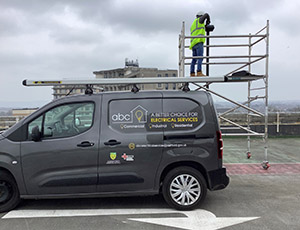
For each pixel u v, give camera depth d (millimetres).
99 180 3893
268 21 6168
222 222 3615
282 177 5895
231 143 10406
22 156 3836
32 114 3973
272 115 11258
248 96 7465
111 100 4051
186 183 3953
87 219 3734
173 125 3988
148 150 3920
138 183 3941
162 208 4121
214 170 3980
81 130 3957
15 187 3951
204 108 4047
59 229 3428
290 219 3709
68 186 3879
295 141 10523
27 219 3742
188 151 3939
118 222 3631
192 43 6738
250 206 4207
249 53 7230
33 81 4250
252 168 6664
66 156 3854
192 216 3811
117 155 3895
